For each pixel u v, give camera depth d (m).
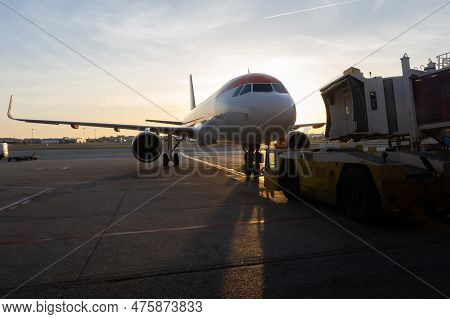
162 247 4.97
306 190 8.15
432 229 5.83
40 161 29.50
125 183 12.59
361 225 6.14
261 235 5.55
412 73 7.19
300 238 5.36
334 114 8.86
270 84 12.23
